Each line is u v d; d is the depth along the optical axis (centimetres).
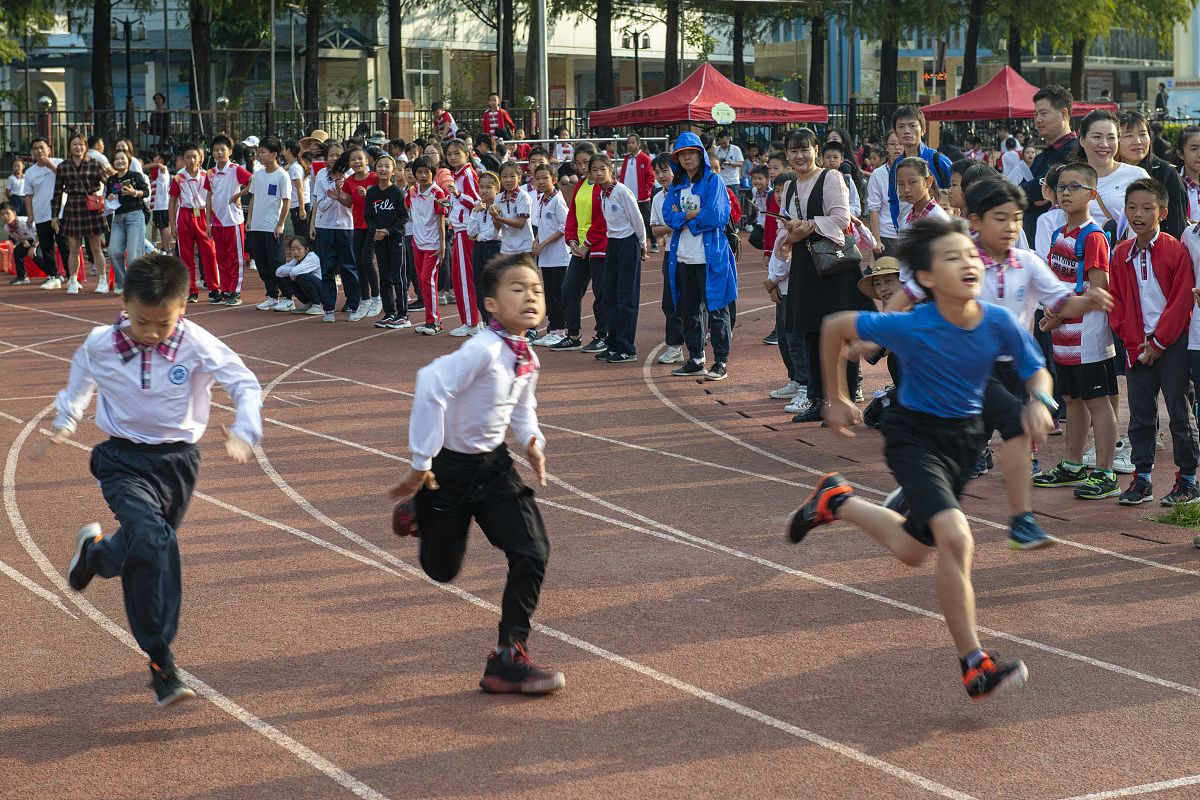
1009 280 689
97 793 463
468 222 1555
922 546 529
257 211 1853
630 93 5794
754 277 2262
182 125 3191
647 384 1284
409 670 577
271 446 1030
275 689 557
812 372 1089
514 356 534
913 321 521
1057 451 978
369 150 1867
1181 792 460
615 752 493
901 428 537
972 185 691
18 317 1802
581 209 1431
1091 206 889
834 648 600
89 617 650
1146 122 925
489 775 475
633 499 866
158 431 541
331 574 712
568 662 585
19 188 2361
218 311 1866
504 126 3269
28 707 541
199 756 493
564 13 4828
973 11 4550
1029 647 600
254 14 4066
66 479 934
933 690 552
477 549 753
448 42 5019
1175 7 5209
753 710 532
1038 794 459
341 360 1436
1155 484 893
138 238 2033
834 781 469
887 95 4525
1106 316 833
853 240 1062
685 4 4478
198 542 772
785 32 6284
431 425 515
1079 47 5194
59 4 3838
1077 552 743
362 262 1722
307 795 460
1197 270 789
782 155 1656
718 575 708
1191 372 810
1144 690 552
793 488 894
